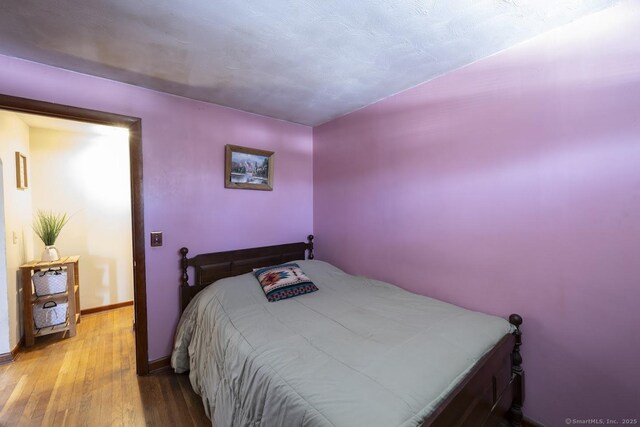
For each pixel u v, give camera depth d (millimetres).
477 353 1306
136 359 2203
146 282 2203
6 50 1640
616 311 1354
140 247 2164
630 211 1308
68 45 1590
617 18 1317
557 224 1523
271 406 1126
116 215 3705
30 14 1311
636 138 1284
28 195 2994
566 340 1509
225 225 2619
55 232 2973
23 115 2717
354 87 2205
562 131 1492
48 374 2199
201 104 2453
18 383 2080
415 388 1040
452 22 1416
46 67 1808
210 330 1852
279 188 2994
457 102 1927
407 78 2059
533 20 1415
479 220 1843
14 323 2492
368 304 1969
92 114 1957
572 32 1440
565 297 1506
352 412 926
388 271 2453
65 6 1259
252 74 1969
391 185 2400
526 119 1615
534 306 1616
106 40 1543
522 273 1659
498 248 1759
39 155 3207
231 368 1458
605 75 1356
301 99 2443
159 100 2240
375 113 2512
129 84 2105
